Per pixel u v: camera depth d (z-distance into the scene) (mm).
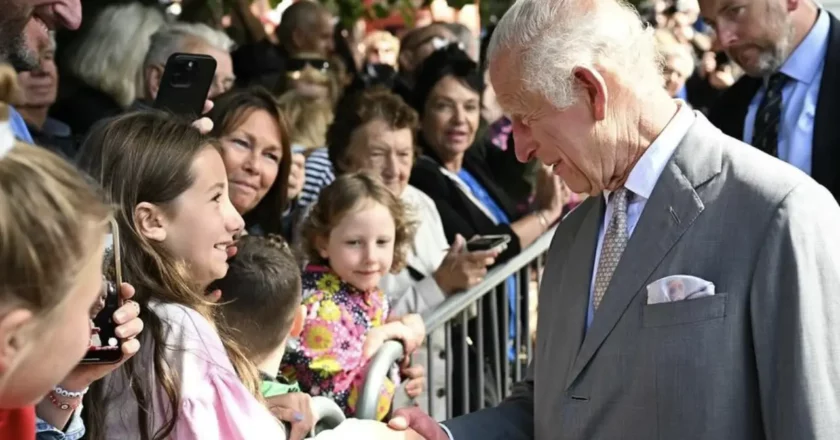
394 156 4070
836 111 3820
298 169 3953
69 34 4188
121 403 2195
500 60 2504
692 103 5711
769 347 2293
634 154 2506
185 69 2963
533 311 4309
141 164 2348
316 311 3297
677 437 2367
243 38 5918
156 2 4492
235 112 3371
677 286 2377
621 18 2498
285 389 2824
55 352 1405
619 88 2461
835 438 2229
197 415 2145
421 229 3982
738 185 2395
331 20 5594
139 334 2191
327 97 4957
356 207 3393
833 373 2248
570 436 2562
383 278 3736
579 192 2588
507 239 3861
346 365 3246
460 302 3631
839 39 3877
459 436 2775
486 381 3840
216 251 2430
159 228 2355
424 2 6250
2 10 2842
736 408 2334
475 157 4832
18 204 1323
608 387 2484
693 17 5707
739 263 2346
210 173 2422
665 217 2449
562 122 2469
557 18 2457
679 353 2365
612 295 2488
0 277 1313
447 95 4523
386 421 3123
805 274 2270
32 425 1648
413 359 3631
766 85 4031
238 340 2723
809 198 2332
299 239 3520
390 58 7496
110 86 4105
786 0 3865
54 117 3986
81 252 1376
